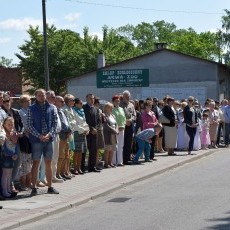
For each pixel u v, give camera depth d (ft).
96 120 51.21
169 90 122.52
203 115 76.13
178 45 310.24
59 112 44.60
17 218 31.50
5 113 37.81
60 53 204.44
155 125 59.67
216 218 31.27
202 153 69.56
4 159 37.73
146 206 35.94
